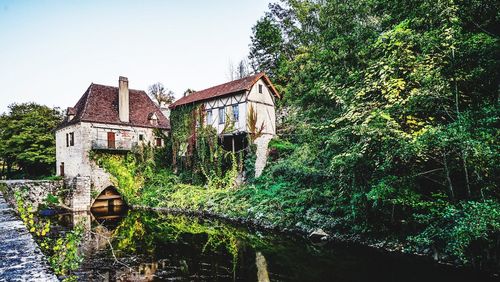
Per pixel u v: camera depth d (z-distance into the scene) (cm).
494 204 690
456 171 922
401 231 1133
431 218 872
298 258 1083
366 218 1205
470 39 801
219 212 2022
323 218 1448
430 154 890
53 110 3728
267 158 2452
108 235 1530
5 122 3462
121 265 1048
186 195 2358
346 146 1159
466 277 822
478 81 832
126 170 2677
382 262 989
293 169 1925
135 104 3231
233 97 2405
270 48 3300
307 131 1794
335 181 1439
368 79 1018
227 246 1287
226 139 2555
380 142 930
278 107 2812
